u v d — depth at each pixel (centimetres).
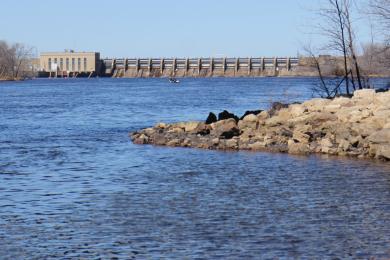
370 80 7488
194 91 19350
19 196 3569
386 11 6594
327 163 4594
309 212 3102
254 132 5822
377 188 3659
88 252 2514
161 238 2683
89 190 3722
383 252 2470
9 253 2505
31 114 10506
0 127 8188
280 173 4225
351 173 4162
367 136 4966
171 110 11188
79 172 4419
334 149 5041
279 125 5731
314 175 4122
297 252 2480
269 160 4809
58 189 3769
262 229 2803
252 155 5109
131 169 4522
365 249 2508
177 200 3412
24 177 4219
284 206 3238
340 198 3416
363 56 6781
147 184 3897
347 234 2712
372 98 5547
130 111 11069
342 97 5869
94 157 5209
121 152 5512
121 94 18012
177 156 5156
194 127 6369
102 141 6444
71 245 2603
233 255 2453
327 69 7688
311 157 4916
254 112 6644
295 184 3828
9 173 4397
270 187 3744
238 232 2761
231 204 3297
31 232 2791
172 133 6388
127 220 2984
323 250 2500
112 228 2845
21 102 14212
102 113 10650
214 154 5225
